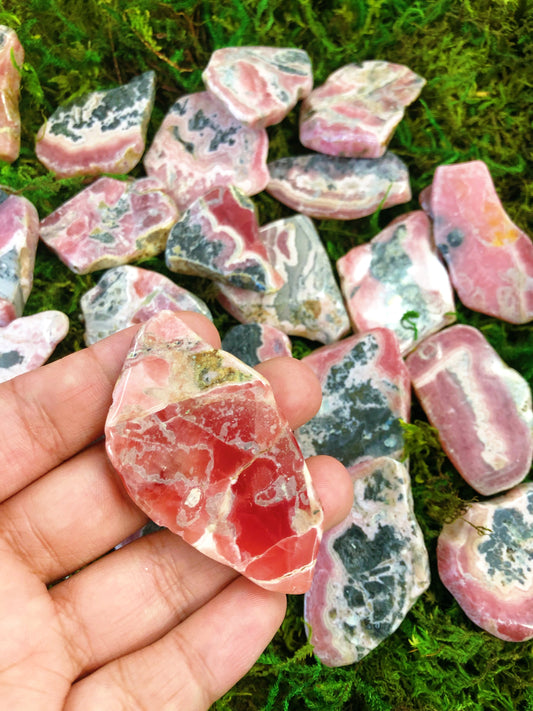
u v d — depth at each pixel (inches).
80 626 4.5
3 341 5.7
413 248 6.3
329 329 6.1
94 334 6.0
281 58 6.5
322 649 5.4
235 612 4.5
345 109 6.3
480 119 6.8
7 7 6.6
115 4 6.6
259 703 5.7
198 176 6.4
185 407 4.5
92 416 4.9
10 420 4.7
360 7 6.7
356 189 6.4
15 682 4.1
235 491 4.5
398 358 5.9
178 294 6.0
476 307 6.3
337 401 5.8
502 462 5.8
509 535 5.6
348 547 5.5
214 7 6.7
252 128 6.4
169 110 6.6
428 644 5.5
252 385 4.5
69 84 6.6
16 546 4.6
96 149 6.4
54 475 4.7
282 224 6.2
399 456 5.8
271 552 4.4
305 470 4.6
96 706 4.1
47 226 6.2
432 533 5.8
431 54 6.8
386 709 5.4
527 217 6.7
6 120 6.2
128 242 6.2
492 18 6.6
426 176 6.7
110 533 4.8
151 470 4.4
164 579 4.7
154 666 4.3
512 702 5.7
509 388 5.9
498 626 5.4
